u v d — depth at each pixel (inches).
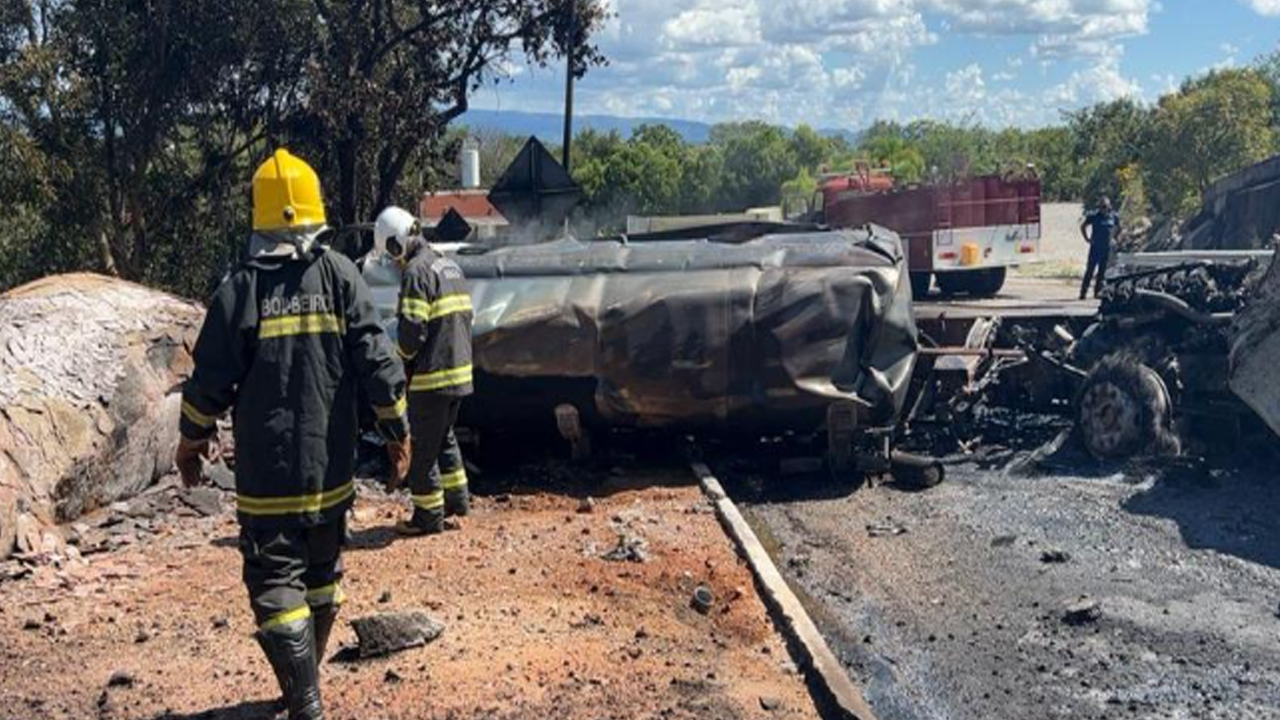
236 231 991.6
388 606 277.1
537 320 409.1
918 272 828.6
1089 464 436.5
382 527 350.3
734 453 441.7
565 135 936.9
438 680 234.2
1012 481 421.4
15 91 856.3
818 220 920.9
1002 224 830.5
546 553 319.6
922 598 309.9
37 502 328.5
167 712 223.6
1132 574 325.7
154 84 896.9
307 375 206.1
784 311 402.3
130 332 384.5
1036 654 274.5
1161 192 1333.7
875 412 406.6
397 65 962.1
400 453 217.3
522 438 437.4
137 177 916.6
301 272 208.8
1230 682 258.1
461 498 361.1
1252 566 329.4
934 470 414.0
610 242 456.1
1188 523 367.6
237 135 992.2
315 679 209.2
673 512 367.2
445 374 337.1
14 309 374.6
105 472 357.1
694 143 2377.0
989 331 512.1
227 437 412.8
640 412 410.9
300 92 922.7
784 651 264.5
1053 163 2107.5
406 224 340.5
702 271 413.7
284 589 207.0
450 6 947.3
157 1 882.1
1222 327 432.1
